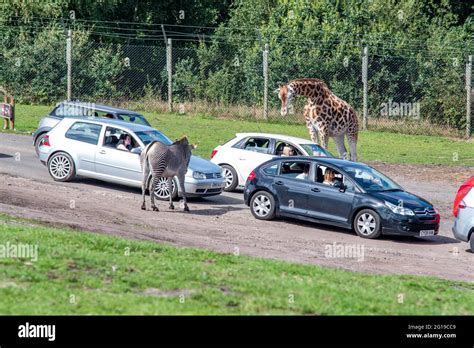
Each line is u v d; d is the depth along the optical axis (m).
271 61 57.75
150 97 58.31
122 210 26.66
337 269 19.72
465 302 17.09
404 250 25.12
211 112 56.59
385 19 63.06
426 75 57.75
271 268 18.34
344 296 16.19
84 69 57.97
